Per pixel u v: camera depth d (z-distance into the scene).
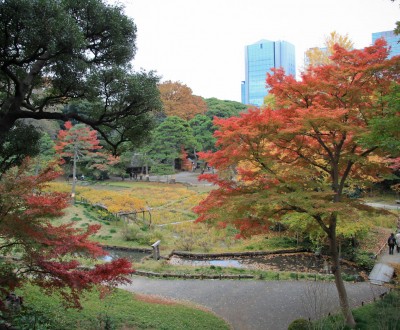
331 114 9.05
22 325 7.90
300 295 14.45
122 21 11.35
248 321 12.21
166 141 45.09
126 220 27.48
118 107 12.10
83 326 9.11
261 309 13.17
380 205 31.48
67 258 16.48
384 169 11.47
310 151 11.80
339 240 20.47
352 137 10.23
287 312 12.88
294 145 11.16
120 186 44.34
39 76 11.70
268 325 11.91
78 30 9.55
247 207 10.52
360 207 11.19
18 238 6.73
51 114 11.25
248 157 10.41
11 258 11.63
